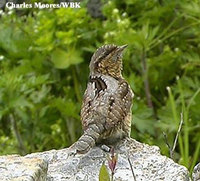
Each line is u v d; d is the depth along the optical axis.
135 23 14.21
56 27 14.08
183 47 14.69
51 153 9.11
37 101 14.00
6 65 14.64
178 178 8.43
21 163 8.16
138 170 8.62
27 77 14.23
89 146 8.26
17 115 14.38
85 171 8.56
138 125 13.05
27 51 14.23
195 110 13.55
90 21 14.46
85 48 13.68
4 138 13.88
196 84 13.85
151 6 14.46
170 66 14.33
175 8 14.54
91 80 9.21
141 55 13.62
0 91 13.30
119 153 8.92
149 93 13.81
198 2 14.34
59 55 13.83
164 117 13.22
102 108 8.64
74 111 13.51
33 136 14.30
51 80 14.27
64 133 14.21
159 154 9.01
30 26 14.45
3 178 7.77
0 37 14.39
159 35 14.46
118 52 9.48
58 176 8.49
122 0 14.61
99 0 14.91
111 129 8.64
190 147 13.85
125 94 8.96
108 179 7.28
